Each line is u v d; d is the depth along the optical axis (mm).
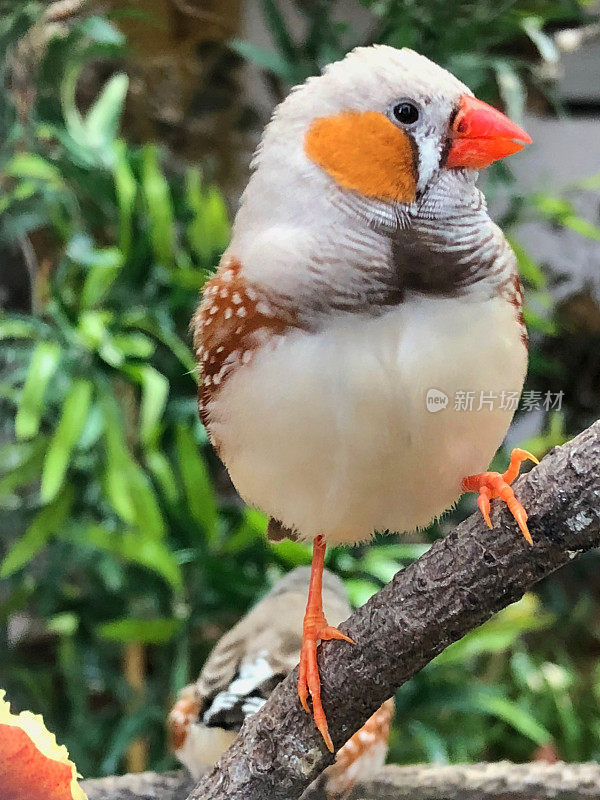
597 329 593
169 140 638
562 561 277
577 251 614
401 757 510
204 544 462
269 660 336
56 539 505
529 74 561
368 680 287
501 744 562
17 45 490
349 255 281
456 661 465
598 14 580
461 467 289
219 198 495
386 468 286
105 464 436
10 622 579
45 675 543
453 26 469
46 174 470
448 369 281
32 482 546
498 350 283
